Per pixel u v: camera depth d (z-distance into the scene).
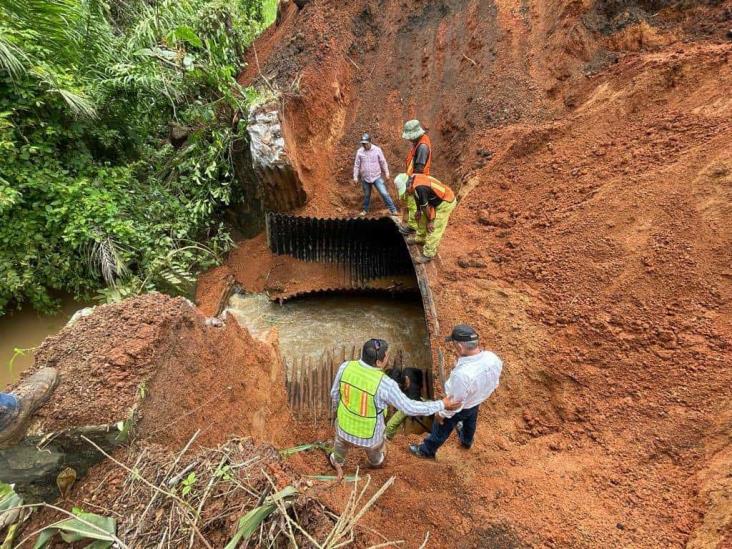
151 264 7.32
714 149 5.20
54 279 6.91
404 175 6.04
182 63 8.47
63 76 7.23
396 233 7.69
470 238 6.84
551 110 7.55
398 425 4.59
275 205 8.84
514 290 5.75
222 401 3.77
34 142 6.95
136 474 2.55
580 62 7.50
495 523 3.44
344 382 3.40
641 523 3.27
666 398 4.07
